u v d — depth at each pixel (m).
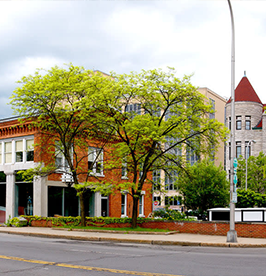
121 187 22.61
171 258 12.44
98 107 23.12
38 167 25.67
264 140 59.78
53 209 30.67
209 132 23.38
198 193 41.59
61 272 9.56
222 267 10.55
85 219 25.88
